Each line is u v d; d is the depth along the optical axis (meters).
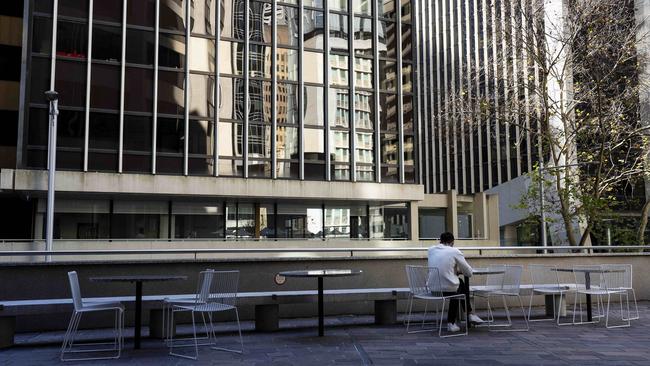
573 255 13.56
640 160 21.73
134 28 28.92
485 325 10.24
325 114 32.81
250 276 10.94
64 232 28.55
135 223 29.77
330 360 7.31
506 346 8.28
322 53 33.25
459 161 68.94
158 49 29.34
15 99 31.22
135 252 9.96
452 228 42.41
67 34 27.78
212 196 29.97
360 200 33.75
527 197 21.89
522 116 22.66
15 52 31.56
